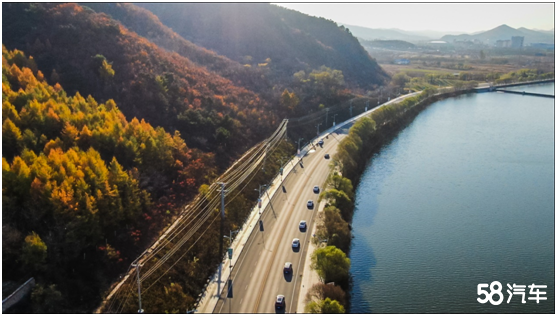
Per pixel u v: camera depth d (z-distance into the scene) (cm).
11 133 10856
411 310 9681
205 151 15812
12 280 8075
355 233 13000
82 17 19975
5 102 11519
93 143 12081
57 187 9344
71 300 8406
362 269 11131
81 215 9425
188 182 13288
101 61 17325
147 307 8719
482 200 15600
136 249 10150
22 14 18575
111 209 10169
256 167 16162
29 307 7931
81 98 14462
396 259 11606
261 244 11412
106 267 9344
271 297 9194
